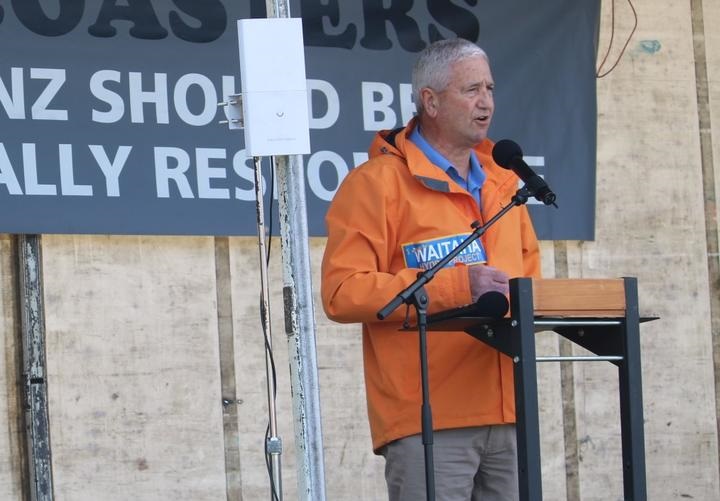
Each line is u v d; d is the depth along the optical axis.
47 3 6.79
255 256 7.20
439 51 5.05
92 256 6.90
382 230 4.90
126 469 6.85
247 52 4.87
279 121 4.86
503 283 4.61
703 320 8.05
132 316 6.95
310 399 4.81
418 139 5.14
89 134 6.77
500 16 7.64
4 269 6.76
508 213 5.12
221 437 7.04
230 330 7.12
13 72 6.68
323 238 7.33
